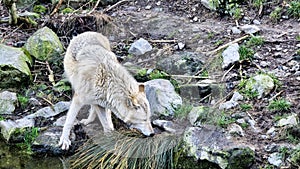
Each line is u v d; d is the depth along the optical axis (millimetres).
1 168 6707
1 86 7402
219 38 7902
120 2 8695
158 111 7000
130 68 7547
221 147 6438
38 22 8344
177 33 8094
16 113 7184
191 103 7082
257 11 8266
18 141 6914
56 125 6992
